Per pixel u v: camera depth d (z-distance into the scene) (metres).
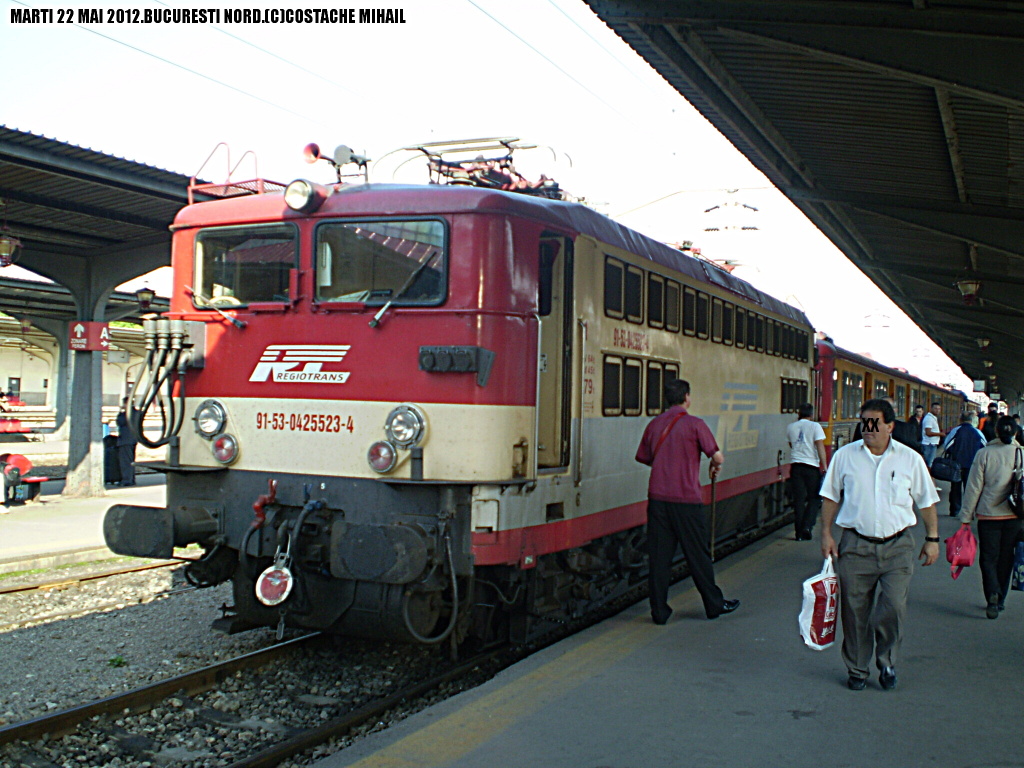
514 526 5.75
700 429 7.03
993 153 10.38
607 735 4.57
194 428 6.39
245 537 6.03
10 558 10.05
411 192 5.90
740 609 7.51
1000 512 7.24
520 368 5.81
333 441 5.93
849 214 15.13
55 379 44.72
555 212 6.26
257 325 6.24
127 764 4.74
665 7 7.94
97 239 14.70
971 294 17.27
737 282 10.67
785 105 10.01
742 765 4.21
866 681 5.48
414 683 6.12
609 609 8.59
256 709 5.57
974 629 6.92
